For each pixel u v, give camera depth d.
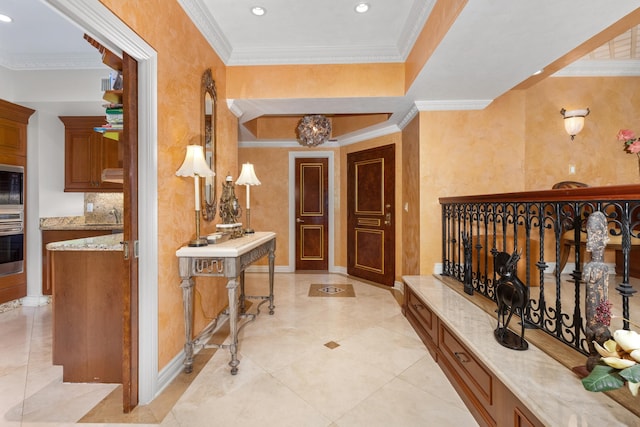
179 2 1.94
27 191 3.26
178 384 1.81
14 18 2.45
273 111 3.31
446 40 1.97
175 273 1.91
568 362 1.35
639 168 3.39
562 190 1.45
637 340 0.84
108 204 4.02
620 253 3.38
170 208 1.85
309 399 1.67
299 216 5.01
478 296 2.33
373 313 3.03
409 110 3.34
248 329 2.62
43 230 3.32
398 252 3.95
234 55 2.84
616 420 1.00
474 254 2.97
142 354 1.62
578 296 1.44
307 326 2.69
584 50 2.37
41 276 3.29
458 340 1.75
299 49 2.81
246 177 2.83
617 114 3.43
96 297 1.81
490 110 3.17
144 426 1.45
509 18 1.74
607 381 0.83
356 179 4.54
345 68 2.90
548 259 3.50
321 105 3.12
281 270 4.97
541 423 1.07
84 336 1.82
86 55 3.06
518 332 1.69
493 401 1.39
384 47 2.79
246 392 1.73
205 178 2.36
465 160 3.18
